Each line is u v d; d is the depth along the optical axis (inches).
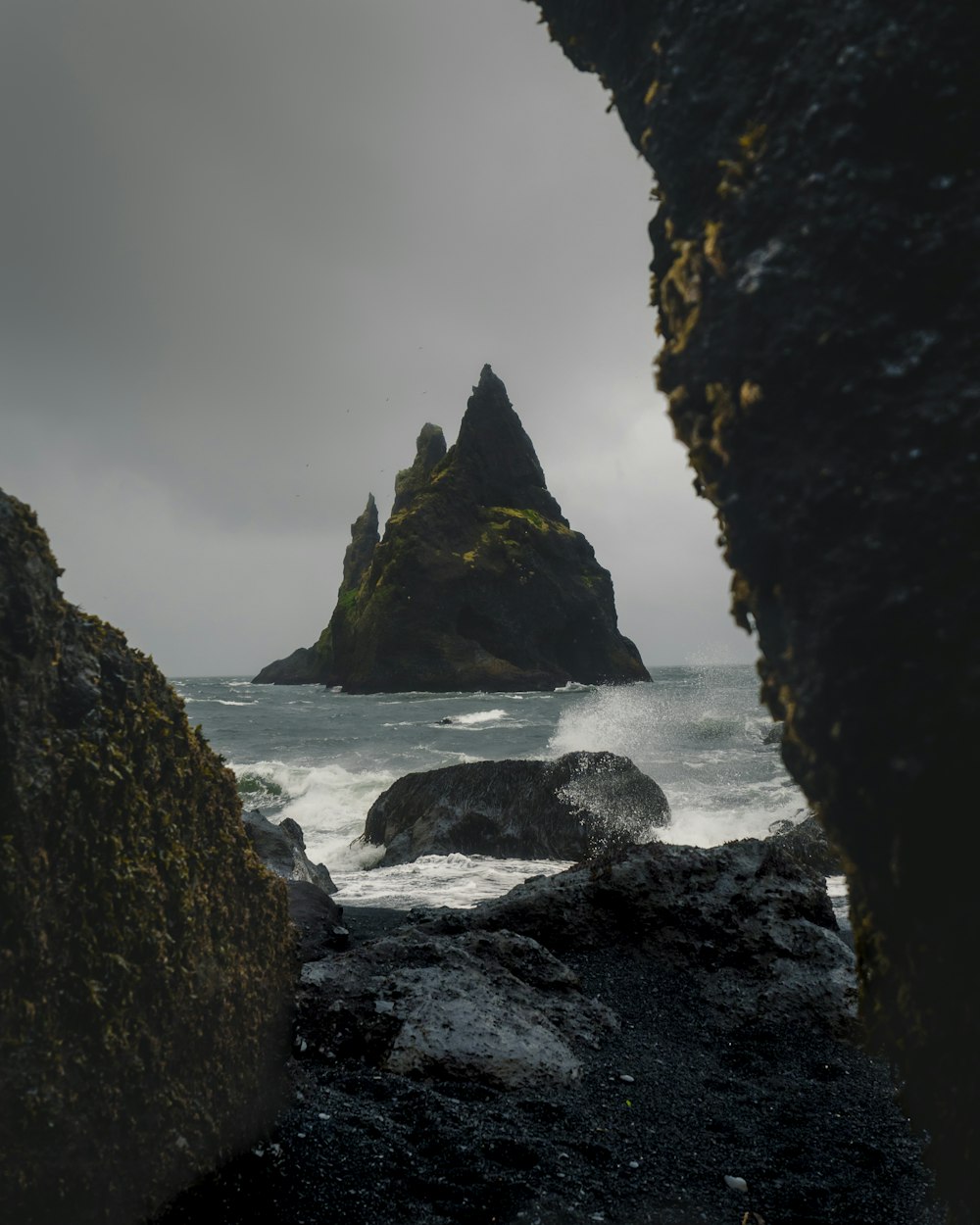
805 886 214.1
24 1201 74.9
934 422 52.6
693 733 912.3
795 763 61.6
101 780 84.4
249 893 101.4
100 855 83.4
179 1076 87.5
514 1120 118.7
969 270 53.7
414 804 462.6
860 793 55.1
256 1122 97.9
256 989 99.8
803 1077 146.6
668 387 67.6
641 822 439.8
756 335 58.9
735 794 565.3
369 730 1207.6
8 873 76.1
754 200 60.0
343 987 150.3
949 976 55.7
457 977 153.4
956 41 55.5
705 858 217.0
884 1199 102.9
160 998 85.4
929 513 52.0
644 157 72.6
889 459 53.7
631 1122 122.6
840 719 54.6
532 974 170.7
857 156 56.7
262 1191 91.5
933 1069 63.0
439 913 229.1
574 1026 155.9
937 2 56.1
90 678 88.7
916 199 55.4
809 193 57.6
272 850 314.3
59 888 80.0
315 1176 95.7
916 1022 62.4
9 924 76.1
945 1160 65.4
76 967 80.0
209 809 99.4
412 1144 107.3
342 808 599.5
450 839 427.2
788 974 182.9
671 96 66.4
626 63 74.6
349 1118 109.7
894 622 52.4
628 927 205.9
